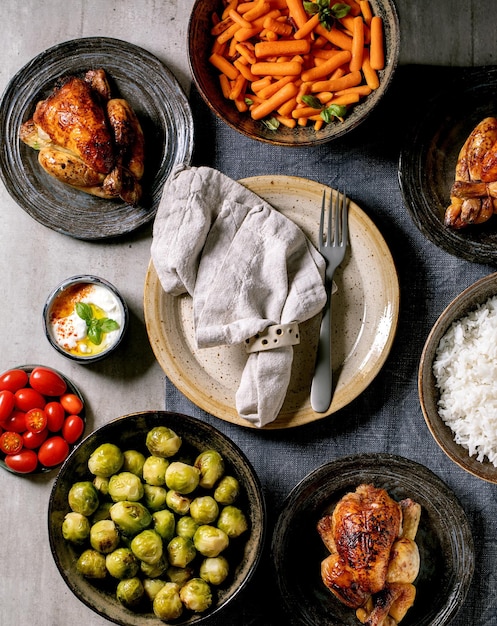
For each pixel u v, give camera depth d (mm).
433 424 1055
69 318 1099
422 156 1078
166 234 1060
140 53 1104
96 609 1039
